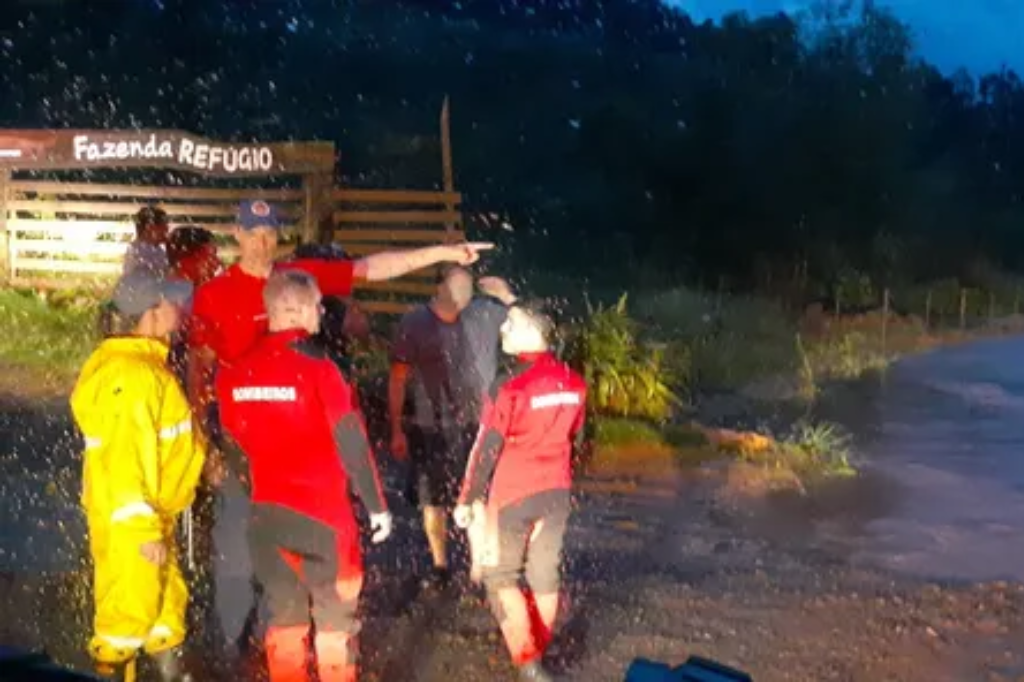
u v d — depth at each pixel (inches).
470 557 301.0
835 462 438.3
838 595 287.1
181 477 202.2
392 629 253.9
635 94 1312.7
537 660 221.9
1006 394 603.5
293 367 193.6
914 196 1155.9
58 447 402.0
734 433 461.1
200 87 1309.1
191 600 240.5
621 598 280.8
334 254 247.1
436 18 1640.0
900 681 235.6
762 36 1291.8
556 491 223.5
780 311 844.0
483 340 276.4
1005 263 1192.8
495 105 1347.2
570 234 1056.2
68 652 230.7
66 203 688.4
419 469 278.5
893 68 1214.3
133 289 197.3
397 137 1216.2
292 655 199.3
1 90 1224.8
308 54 1422.2
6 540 302.4
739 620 267.3
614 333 498.9
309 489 195.2
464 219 1035.9
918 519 370.3
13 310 597.3
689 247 1056.2
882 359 701.9
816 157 1107.9
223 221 705.0
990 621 269.3
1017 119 1446.9
